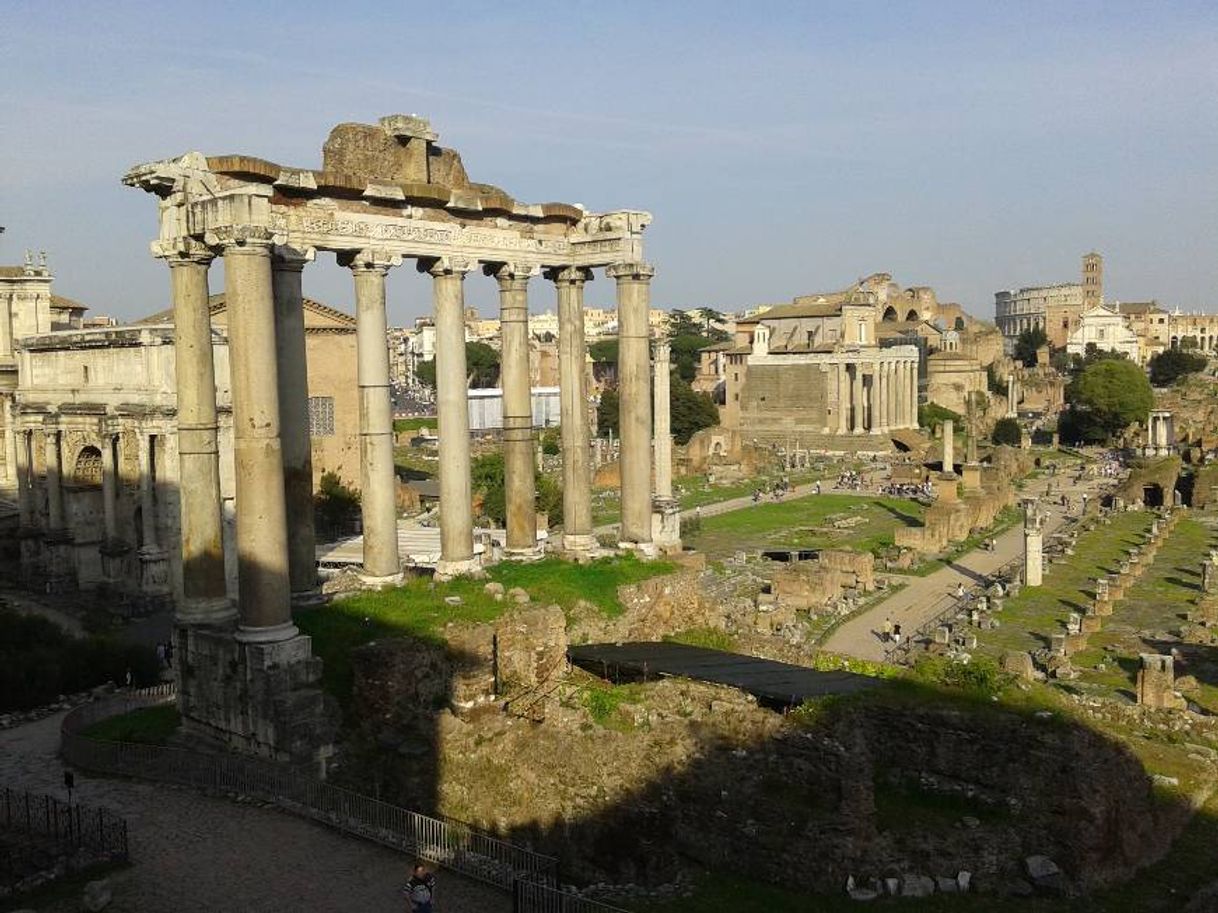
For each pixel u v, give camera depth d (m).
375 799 28.80
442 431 42.56
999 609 77.00
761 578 86.88
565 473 47.66
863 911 25.31
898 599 82.62
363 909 24.23
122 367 79.69
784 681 33.53
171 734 35.56
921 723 29.53
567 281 47.16
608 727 31.52
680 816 28.70
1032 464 175.38
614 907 23.58
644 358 47.09
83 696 47.22
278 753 31.48
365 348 39.62
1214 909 25.81
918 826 27.45
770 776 28.50
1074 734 28.09
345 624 36.28
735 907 25.44
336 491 101.81
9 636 52.12
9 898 24.38
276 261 37.00
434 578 41.97
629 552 47.81
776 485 153.38
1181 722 42.69
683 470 172.88
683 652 38.59
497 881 25.45
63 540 82.81
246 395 32.44
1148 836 29.27
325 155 38.75
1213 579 82.94
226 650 33.16
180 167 33.66
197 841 27.92
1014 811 27.94
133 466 78.75
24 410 85.06
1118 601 78.94
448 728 31.75
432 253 41.28
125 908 24.23
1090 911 25.80
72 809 29.94
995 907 25.69
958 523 110.50
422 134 41.44
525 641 36.66
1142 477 132.50
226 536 73.44
